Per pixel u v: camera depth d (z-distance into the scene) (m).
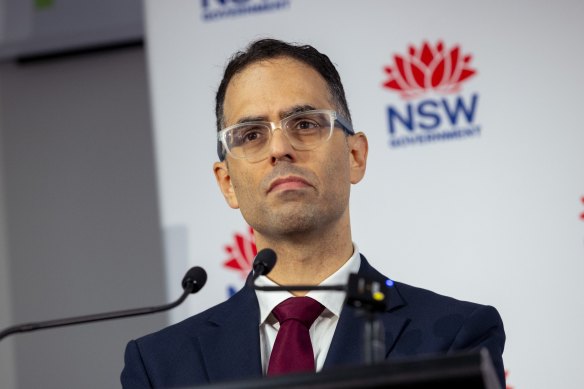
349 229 3.93
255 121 3.80
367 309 2.86
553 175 5.34
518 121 5.41
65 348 6.68
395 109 5.53
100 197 6.84
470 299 5.29
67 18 6.91
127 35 6.86
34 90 6.96
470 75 5.49
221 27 5.73
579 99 5.38
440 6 5.57
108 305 6.71
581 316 5.19
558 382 5.15
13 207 6.87
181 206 5.64
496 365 3.58
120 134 6.88
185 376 3.71
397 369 2.54
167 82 5.74
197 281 3.38
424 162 5.46
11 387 6.63
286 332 3.67
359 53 5.60
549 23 5.47
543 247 5.28
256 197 3.76
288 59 3.93
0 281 6.78
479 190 5.38
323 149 3.76
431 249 5.37
